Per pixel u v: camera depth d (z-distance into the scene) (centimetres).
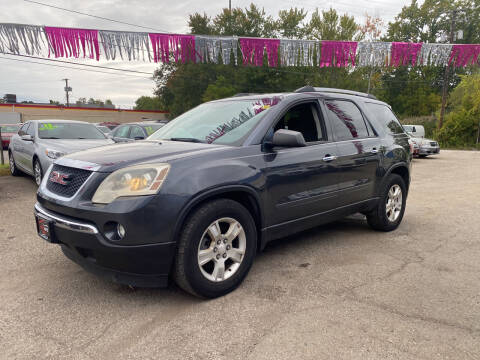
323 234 464
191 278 269
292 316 261
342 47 687
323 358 213
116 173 259
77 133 781
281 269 348
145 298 290
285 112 348
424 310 270
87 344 229
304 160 347
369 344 227
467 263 365
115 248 248
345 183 396
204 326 249
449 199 701
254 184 303
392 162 460
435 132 2880
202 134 349
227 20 3975
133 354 219
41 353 220
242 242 301
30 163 758
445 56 706
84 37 607
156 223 251
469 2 4216
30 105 3747
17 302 284
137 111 4612
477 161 1545
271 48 665
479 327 247
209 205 276
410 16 4388
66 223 264
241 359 213
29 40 589
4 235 453
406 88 4559
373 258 378
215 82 3875
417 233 472
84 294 297
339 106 415
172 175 261
